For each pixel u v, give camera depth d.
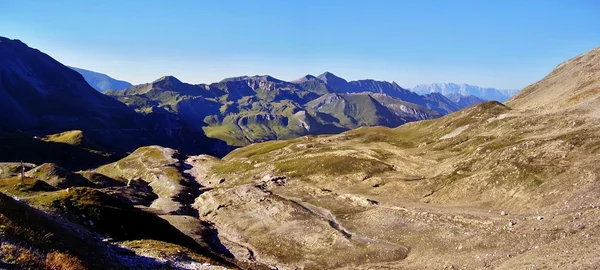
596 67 150.62
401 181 99.38
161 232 55.84
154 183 152.50
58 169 124.69
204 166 197.50
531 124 108.00
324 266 60.56
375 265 56.50
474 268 46.38
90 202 51.41
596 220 45.12
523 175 71.50
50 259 25.86
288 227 78.62
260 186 118.50
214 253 63.72
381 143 163.50
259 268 61.03
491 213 64.69
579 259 35.44
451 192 81.75
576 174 64.06
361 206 85.88
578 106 106.69
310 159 141.38
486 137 113.31
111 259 33.75
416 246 59.19
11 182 69.06
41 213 38.38
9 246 24.59
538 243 46.22
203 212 104.44
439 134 146.75
